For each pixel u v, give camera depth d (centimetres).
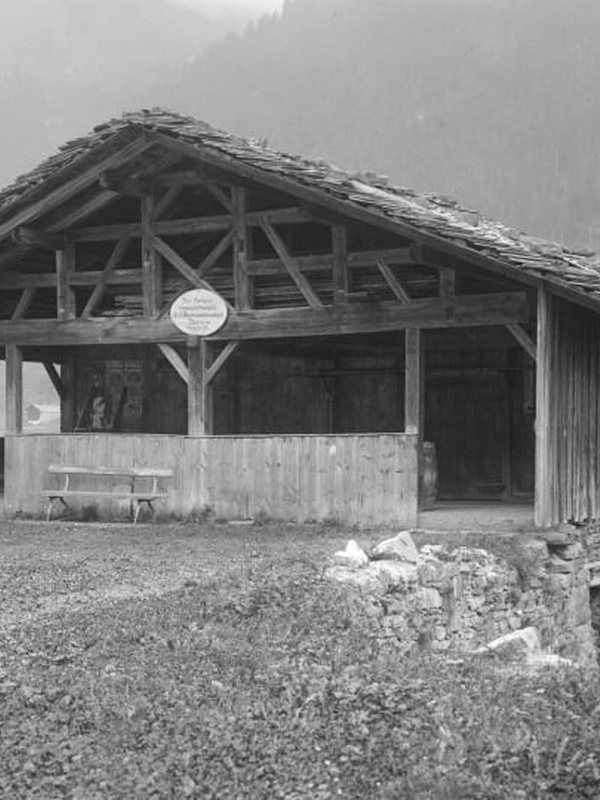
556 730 627
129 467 1628
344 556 1091
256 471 1548
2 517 1709
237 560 1182
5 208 1590
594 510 1506
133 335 1631
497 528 1390
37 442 1697
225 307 1561
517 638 979
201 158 1470
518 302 1377
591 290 1243
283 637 854
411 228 1325
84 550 1303
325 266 1495
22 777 556
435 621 1105
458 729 623
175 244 1725
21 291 1827
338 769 564
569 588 1366
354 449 1484
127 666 749
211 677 727
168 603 938
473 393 1859
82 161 1529
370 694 688
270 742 598
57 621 877
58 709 656
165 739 604
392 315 1456
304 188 1393
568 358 1420
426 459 1578
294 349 1912
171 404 2031
